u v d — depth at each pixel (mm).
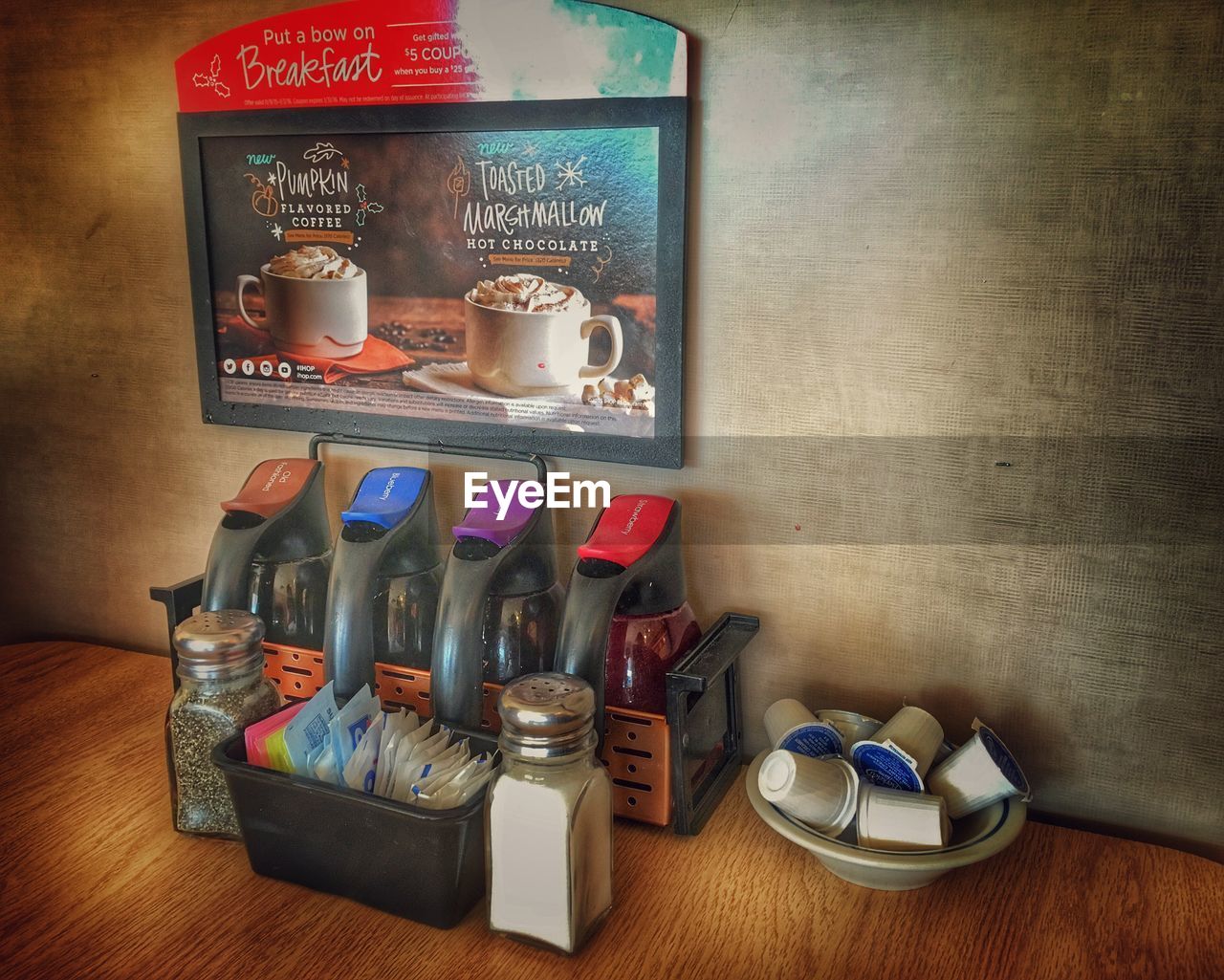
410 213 1243
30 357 1544
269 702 1093
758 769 1053
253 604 1264
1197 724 1054
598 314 1184
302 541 1265
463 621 1045
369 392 1323
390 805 899
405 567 1204
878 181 1062
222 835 1077
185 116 1327
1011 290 1037
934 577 1131
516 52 1148
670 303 1147
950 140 1027
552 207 1175
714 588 1233
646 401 1185
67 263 1480
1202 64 932
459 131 1194
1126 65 955
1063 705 1105
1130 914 962
